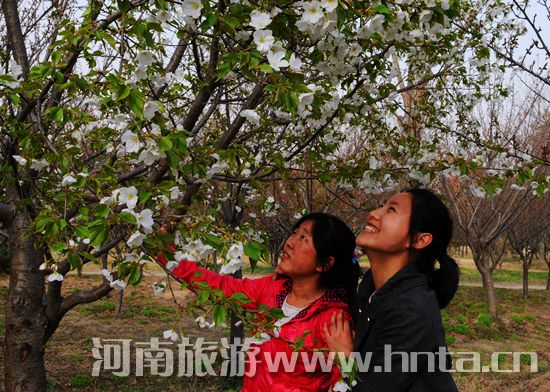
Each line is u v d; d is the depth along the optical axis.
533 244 15.67
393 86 2.69
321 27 1.77
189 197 2.44
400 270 1.66
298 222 1.99
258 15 1.70
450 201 9.33
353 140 5.43
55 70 1.83
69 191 1.84
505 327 10.91
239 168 2.77
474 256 11.50
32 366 2.59
